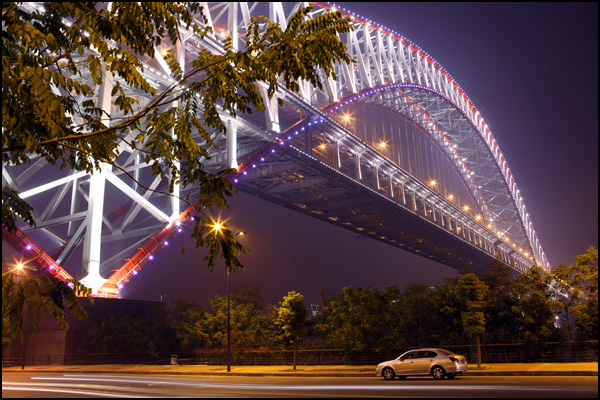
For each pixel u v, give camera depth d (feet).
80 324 148.46
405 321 103.50
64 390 60.49
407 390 49.47
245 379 79.20
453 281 106.42
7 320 16.34
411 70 373.61
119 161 185.16
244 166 194.29
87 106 20.35
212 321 134.92
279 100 19.19
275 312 141.79
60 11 18.85
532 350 92.43
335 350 112.57
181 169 20.16
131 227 185.88
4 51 15.38
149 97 142.41
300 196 296.92
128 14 18.83
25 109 16.56
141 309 161.58
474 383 55.77
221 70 18.76
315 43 18.24
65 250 144.87
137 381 77.00
